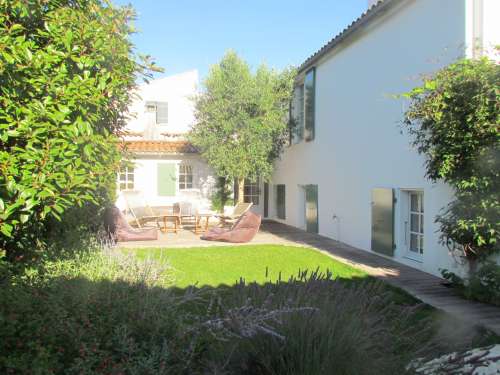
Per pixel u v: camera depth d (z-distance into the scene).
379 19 9.09
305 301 2.97
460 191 6.18
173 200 16.53
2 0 2.88
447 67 6.23
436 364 2.52
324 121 12.35
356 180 10.44
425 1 7.75
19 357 2.09
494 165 5.57
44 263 3.91
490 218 5.72
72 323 2.37
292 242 11.27
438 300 6.00
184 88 19.62
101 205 5.34
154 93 19.30
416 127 7.82
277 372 2.39
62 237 4.88
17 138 2.89
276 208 17.31
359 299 3.17
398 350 2.80
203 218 16.77
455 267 6.96
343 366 2.42
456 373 2.42
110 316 2.60
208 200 16.86
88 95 3.24
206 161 16.30
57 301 2.61
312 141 13.29
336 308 2.89
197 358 2.48
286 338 2.48
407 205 8.70
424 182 7.79
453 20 7.02
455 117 5.91
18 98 2.90
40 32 3.20
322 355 2.42
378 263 8.59
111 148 3.57
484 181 5.67
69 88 3.04
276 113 13.41
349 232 10.86
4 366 2.00
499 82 5.38
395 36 8.70
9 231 2.70
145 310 2.80
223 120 12.90
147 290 3.37
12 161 2.70
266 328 2.49
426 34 7.72
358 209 10.37
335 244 11.04
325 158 12.30
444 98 5.97
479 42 6.55
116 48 3.68
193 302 3.99
